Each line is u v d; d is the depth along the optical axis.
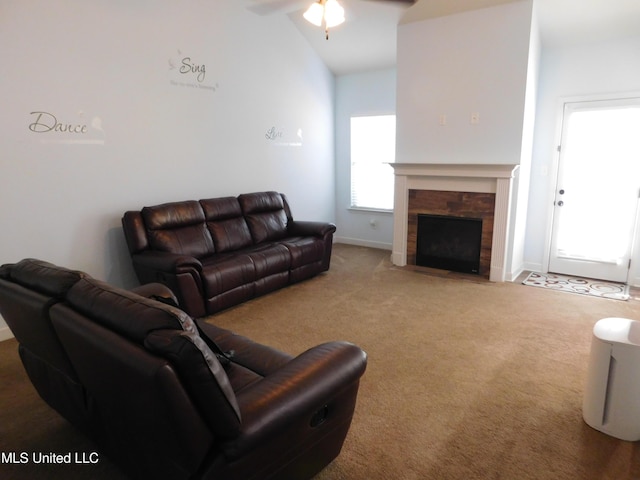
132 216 3.65
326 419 1.61
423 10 4.39
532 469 1.82
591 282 4.41
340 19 2.72
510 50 4.09
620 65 4.03
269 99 5.11
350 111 6.04
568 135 4.41
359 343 3.06
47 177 3.30
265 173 5.21
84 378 1.58
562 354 2.85
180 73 4.10
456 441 2.01
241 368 1.89
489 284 4.38
